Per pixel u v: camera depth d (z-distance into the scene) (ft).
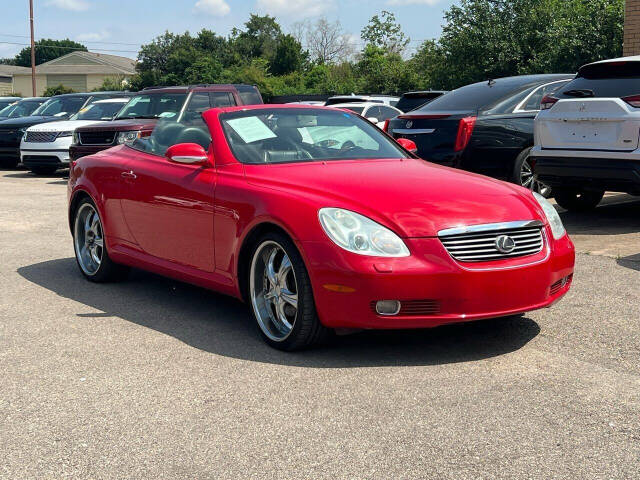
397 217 13.50
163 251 17.79
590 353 13.87
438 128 28.58
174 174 17.34
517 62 101.09
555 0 101.60
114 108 57.26
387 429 10.78
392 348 14.44
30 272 22.15
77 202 21.22
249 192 15.10
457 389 12.25
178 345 14.96
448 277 13.12
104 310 17.76
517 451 9.97
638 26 44.42
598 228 26.00
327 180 14.87
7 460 10.14
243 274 15.38
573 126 25.57
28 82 295.89
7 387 12.84
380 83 148.46
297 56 286.66
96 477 9.60
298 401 11.91
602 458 9.71
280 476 9.48
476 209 13.89
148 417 11.45
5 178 54.29
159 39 260.83
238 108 17.97
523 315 16.37
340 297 13.23
